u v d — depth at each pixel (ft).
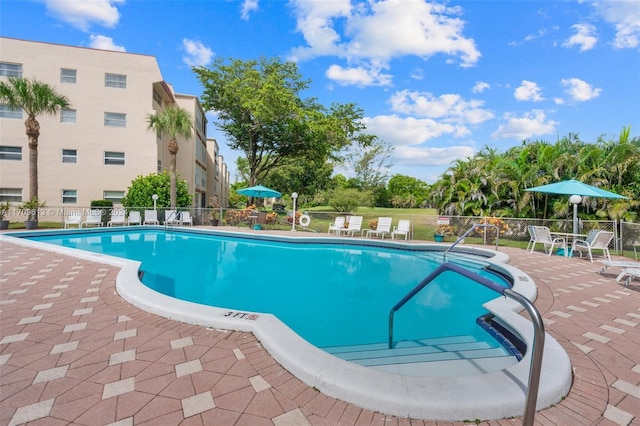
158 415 6.33
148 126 58.13
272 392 7.18
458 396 6.49
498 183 43.73
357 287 20.43
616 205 36.47
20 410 6.42
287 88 75.05
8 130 54.95
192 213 55.88
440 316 14.94
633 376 8.16
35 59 55.83
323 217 48.93
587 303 14.56
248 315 11.11
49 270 19.24
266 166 90.89
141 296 13.04
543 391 6.81
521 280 17.67
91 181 58.85
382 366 9.55
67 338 9.91
